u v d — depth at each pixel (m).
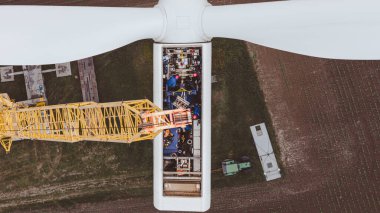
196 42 14.40
